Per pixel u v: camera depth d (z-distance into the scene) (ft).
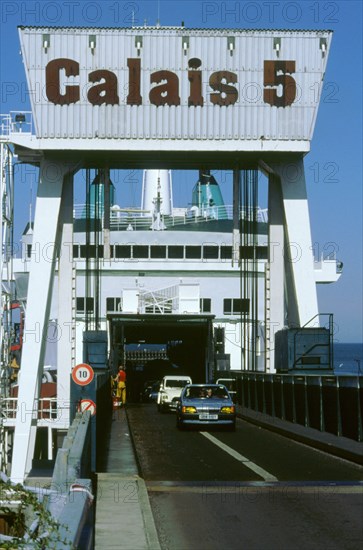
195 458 71.36
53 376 197.88
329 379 87.71
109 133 132.36
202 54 130.93
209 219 202.39
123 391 154.40
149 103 131.64
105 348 144.77
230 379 162.81
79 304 193.16
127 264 193.77
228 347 195.83
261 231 194.08
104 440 89.30
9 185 147.74
